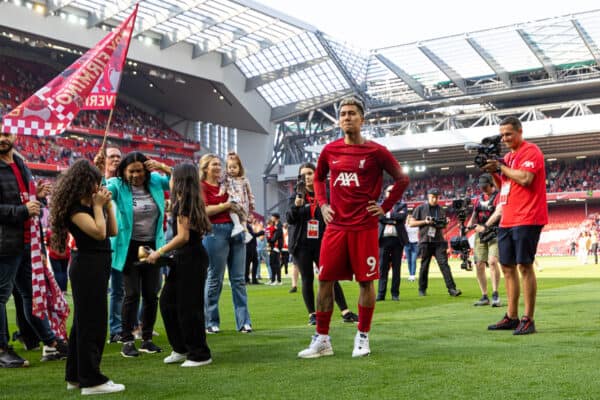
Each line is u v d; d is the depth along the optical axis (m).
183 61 41.00
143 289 5.34
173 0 33.59
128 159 5.45
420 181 52.84
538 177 5.49
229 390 3.55
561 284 12.68
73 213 3.67
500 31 37.78
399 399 3.21
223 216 6.35
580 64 41.97
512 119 5.61
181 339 4.66
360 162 4.61
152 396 3.48
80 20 35.28
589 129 40.06
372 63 45.41
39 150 40.62
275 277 16.66
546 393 3.25
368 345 4.61
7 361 4.68
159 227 5.60
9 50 44.25
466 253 9.41
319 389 3.49
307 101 49.31
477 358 4.29
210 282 6.38
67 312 5.19
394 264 10.20
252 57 44.59
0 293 4.73
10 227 4.73
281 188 54.78
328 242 4.64
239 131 52.56
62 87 4.98
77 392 3.69
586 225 45.78
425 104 47.38
